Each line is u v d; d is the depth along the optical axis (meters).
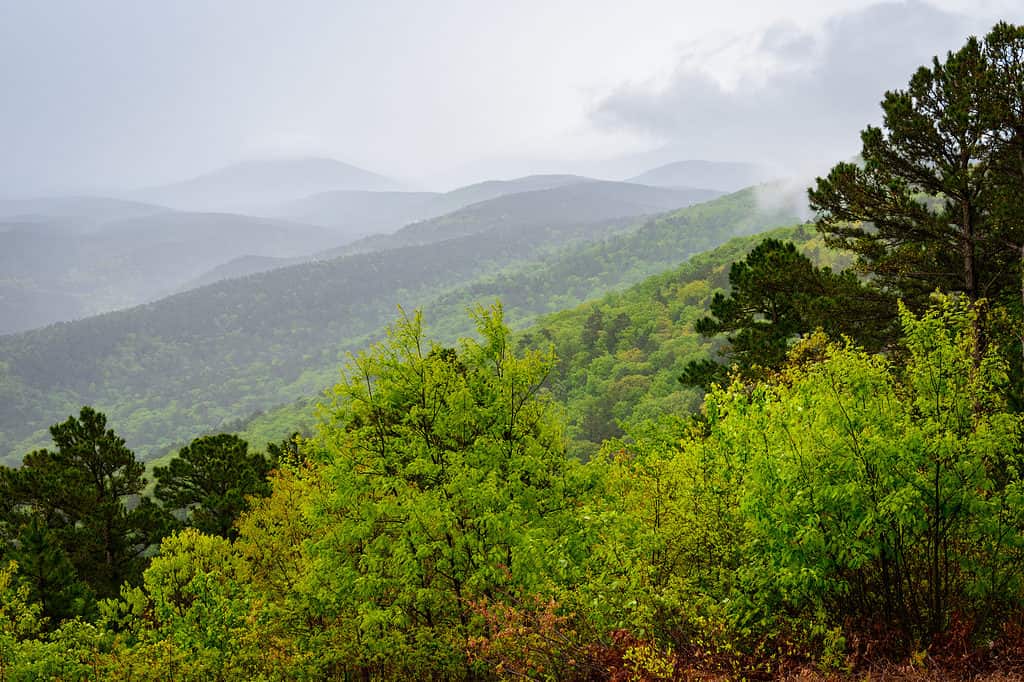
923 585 6.95
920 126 13.80
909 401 7.34
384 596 11.84
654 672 5.93
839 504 6.72
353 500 11.37
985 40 13.69
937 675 5.81
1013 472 6.67
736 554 8.16
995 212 13.37
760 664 6.30
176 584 14.08
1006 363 7.19
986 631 6.68
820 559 6.70
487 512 10.09
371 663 10.98
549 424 12.52
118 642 12.68
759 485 7.07
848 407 7.02
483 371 12.26
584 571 8.12
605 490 11.70
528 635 7.10
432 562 11.20
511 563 9.59
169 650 10.55
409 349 12.09
